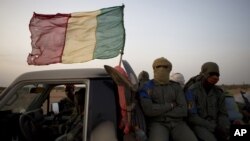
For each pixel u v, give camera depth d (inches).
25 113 139.5
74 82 117.7
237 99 224.7
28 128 134.3
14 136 133.1
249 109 219.3
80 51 162.6
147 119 142.3
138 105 135.1
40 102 159.8
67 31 163.5
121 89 113.8
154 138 130.3
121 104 113.7
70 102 192.2
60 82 119.0
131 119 114.7
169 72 146.1
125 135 111.6
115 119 113.3
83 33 164.6
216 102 153.0
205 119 149.7
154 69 146.7
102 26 165.6
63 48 162.1
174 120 139.6
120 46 162.7
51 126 153.1
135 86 130.8
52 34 162.2
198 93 150.6
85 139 108.9
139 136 115.0
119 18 165.5
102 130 109.6
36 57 160.6
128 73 134.6
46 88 157.9
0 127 127.9
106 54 162.4
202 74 152.4
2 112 132.9
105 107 113.6
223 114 153.6
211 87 153.3
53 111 178.7
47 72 121.5
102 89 116.0
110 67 111.6
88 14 165.9
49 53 161.2
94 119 110.8
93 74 118.0
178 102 141.5
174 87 144.6
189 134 134.0
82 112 139.6
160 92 142.2
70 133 129.8
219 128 151.3
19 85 121.6
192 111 144.7
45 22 161.8
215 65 149.6
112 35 164.4
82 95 138.9
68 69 121.8
